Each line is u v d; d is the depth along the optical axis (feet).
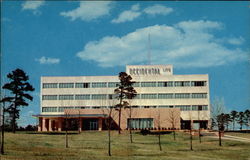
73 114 321.52
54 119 333.01
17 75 241.76
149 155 169.58
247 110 342.64
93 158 150.61
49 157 146.61
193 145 213.25
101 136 248.11
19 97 238.07
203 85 384.68
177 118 328.90
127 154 170.50
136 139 235.40
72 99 389.19
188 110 380.17
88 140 219.20
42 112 390.42
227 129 343.26
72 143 202.08
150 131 288.10
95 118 329.11
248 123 342.44
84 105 386.11
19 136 221.87
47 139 215.31
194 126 376.68
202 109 379.14
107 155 163.43
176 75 387.75
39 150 165.58
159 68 392.68
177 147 204.54
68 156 152.56
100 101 384.06
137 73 392.06
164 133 275.39
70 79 393.09
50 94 392.68
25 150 162.81
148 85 388.16
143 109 331.57
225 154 181.37
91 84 389.60
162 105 383.24
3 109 149.59
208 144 217.97
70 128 320.29
